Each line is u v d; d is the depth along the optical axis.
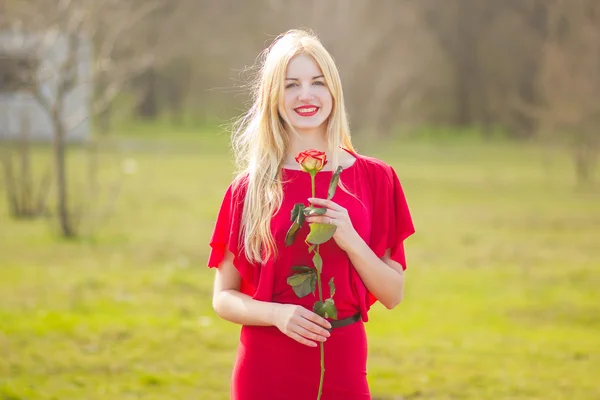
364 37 27.27
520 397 5.36
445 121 47.41
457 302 8.63
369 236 2.91
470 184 21.34
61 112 11.88
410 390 5.46
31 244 11.32
